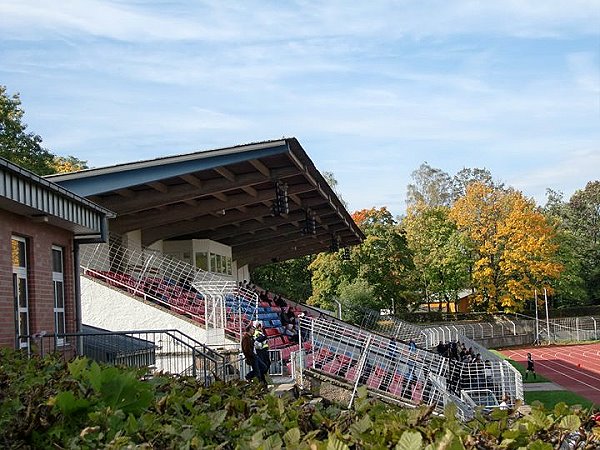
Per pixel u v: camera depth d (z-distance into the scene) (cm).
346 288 6594
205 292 2727
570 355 6706
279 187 2611
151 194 2495
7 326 1377
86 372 621
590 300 9794
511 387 2670
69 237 1798
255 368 1955
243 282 4875
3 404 551
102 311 2814
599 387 4253
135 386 554
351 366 2464
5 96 4762
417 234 8519
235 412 554
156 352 2373
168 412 567
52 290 1655
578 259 9506
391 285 7138
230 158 2206
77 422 513
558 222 9412
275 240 4834
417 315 7750
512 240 7969
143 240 3388
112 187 2186
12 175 1273
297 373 2317
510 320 8088
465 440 399
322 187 3166
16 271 1500
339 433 411
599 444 408
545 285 8112
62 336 1591
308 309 5159
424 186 12900
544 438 414
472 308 8538
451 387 2636
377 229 7194
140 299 2811
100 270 2970
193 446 433
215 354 1772
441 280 8300
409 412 480
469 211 8212
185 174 2217
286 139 2208
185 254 3847
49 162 5072
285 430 466
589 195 11700
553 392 4009
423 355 2755
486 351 4181
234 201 2952
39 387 607
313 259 7744
